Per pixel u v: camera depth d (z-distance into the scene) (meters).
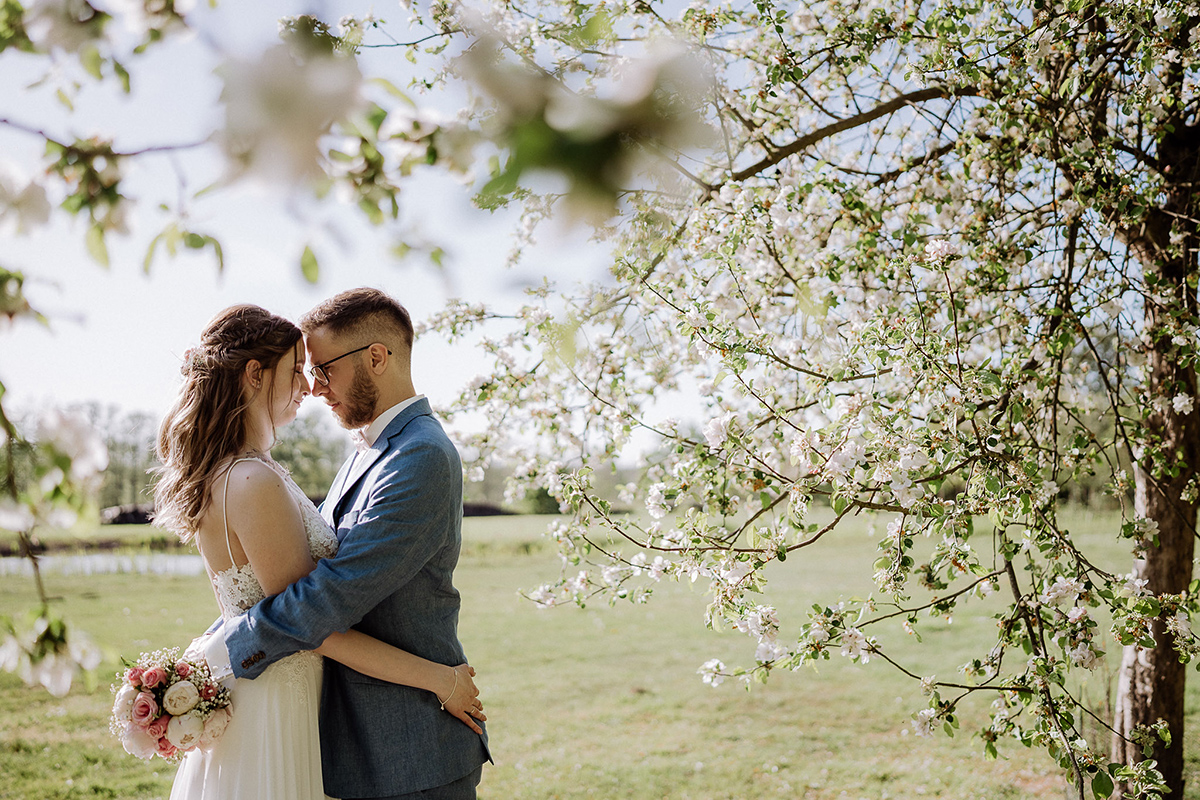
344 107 0.43
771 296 3.11
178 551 15.83
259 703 1.96
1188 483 2.97
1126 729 3.25
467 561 14.98
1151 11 2.60
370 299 2.19
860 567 13.09
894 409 2.39
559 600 2.89
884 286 3.01
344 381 2.16
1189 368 3.15
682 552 2.56
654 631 9.91
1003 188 3.15
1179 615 2.34
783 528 2.42
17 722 6.26
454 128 0.49
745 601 2.47
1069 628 2.22
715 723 6.42
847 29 2.89
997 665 2.37
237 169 0.44
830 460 2.19
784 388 3.20
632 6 2.74
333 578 1.92
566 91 0.44
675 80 0.42
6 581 12.28
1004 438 2.35
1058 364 2.85
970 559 2.26
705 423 2.44
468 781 2.16
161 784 5.10
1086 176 2.71
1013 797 4.66
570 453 3.48
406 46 2.72
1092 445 3.03
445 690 2.09
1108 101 3.29
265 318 2.09
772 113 3.39
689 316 2.50
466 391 3.39
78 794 4.94
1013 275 3.04
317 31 0.47
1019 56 2.71
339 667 2.09
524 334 3.26
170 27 0.66
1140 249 3.33
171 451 2.04
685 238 2.69
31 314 0.76
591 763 5.61
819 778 5.16
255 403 2.06
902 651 8.16
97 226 0.76
